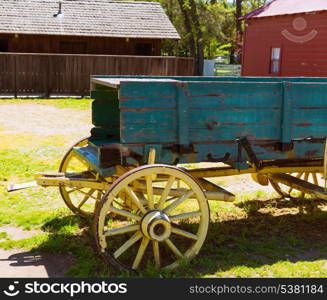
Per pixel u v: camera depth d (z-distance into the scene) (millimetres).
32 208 7168
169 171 4984
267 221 6797
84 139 6547
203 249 5652
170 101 5078
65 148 11172
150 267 5031
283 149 5539
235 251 5715
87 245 5773
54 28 25922
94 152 5949
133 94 4949
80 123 14883
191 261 5281
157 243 5070
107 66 22859
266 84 5414
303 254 5688
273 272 5148
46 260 5430
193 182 5109
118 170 5676
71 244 5777
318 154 5766
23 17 26125
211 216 6969
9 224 6531
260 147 5500
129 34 26781
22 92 22188
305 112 5621
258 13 24625
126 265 5188
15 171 9180
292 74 22500
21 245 5812
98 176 5852
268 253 5668
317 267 5262
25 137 12367
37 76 22250
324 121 5723
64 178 5652
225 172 6023
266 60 24203
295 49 22234
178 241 5898
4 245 5785
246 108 5375
